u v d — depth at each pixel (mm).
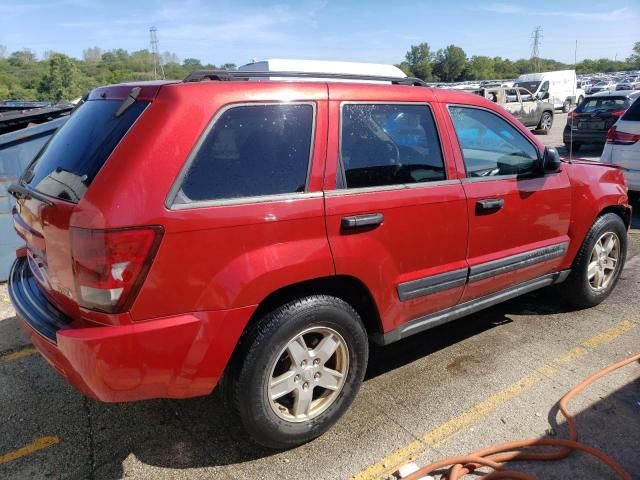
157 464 2781
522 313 4555
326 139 2766
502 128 3686
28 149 5141
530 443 2846
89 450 2891
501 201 3516
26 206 2699
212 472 2725
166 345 2348
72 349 2275
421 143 3203
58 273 2465
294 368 2770
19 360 3844
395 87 3148
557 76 27922
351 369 2967
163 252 2293
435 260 3236
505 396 3342
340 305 2830
